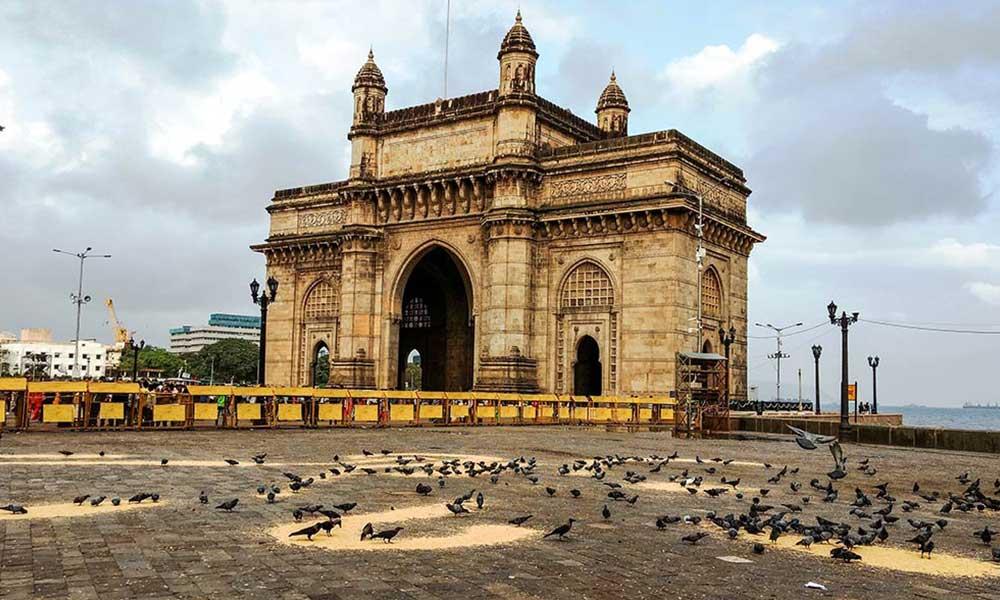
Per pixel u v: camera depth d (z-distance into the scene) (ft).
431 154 248.11
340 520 52.44
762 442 148.77
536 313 229.66
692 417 167.32
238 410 161.17
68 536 47.47
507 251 226.38
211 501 61.52
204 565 41.04
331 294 280.51
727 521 53.78
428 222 246.47
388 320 252.42
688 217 214.28
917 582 41.55
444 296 290.56
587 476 85.20
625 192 218.79
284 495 65.46
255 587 37.11
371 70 262.06
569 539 50.21
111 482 71.15
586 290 224.53
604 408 204.23
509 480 79.87
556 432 170.60
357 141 258.78
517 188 228.02
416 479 78.43
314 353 283.79
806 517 61.52
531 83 232.73
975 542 53.16
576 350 224.94
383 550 45.52
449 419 190.39
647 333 212.64
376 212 257.34
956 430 135.95
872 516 57.98
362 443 126.82
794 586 40.04
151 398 158.51
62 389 139.23
